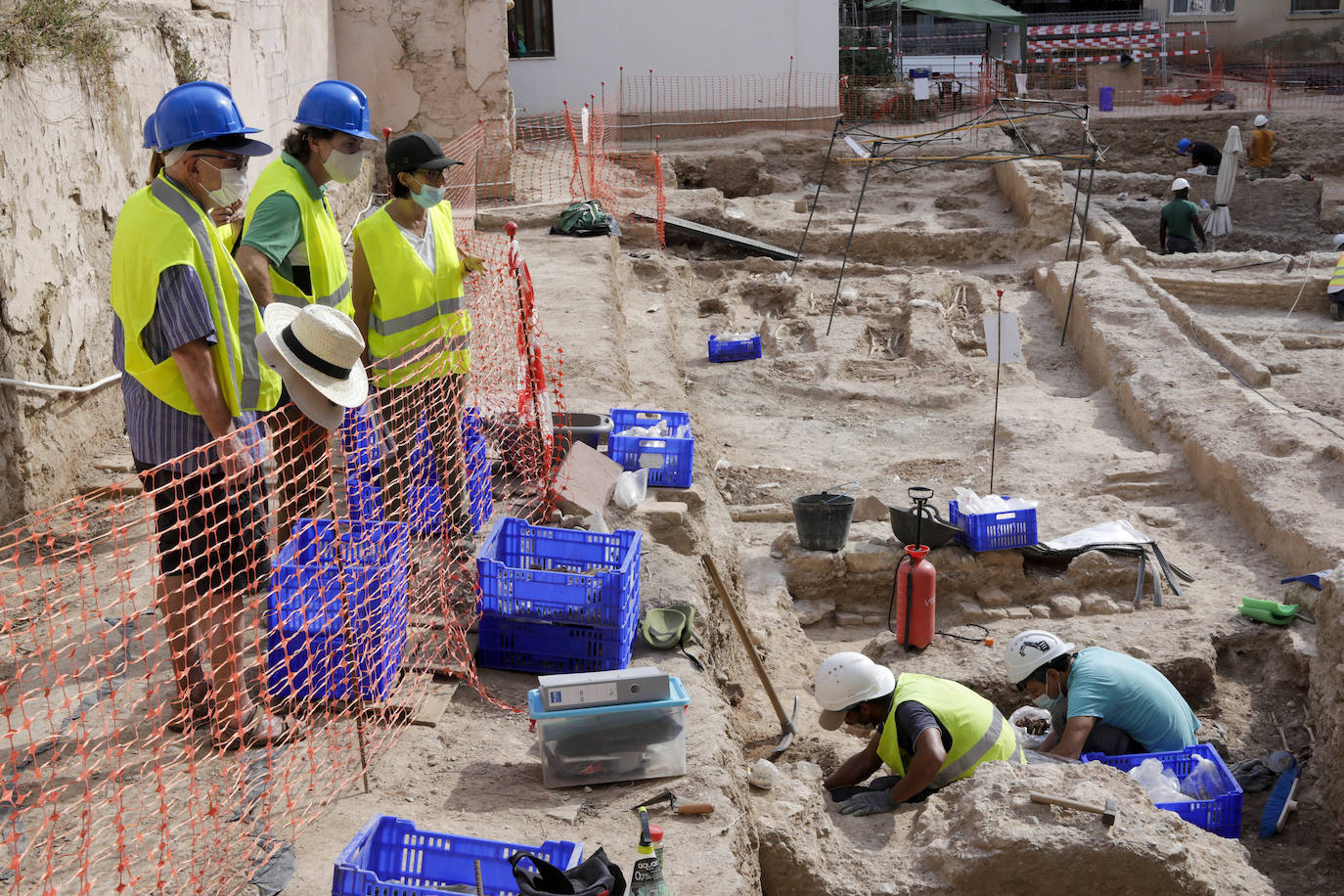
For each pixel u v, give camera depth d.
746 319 13.91
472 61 14.95
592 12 19.89
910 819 4.74
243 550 3.77
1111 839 4.21
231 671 3.90
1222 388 10.29
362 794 3.91
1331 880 5.50
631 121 20.50
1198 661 6.99
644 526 6.40
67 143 6.09
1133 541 8.15
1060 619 7.78
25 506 5.57
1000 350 9.15
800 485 9.65
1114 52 27.19
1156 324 11.88
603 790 4.04
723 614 6.51
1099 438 10.27
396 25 14.80
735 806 4.02
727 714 4.90
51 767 3.73
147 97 7.15
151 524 3.94
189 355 3.64
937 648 7.51
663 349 11.49
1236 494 8.69
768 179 18.73
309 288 4.63
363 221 5.25
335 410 4.04
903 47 28.66
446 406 5.39
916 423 11.07
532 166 17.16
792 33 20.33
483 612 4.76
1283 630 7.25
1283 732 6.68
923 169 18.86
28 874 3.32
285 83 12.06
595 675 3.97
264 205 4.39
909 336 12.99
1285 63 29.42
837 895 4.22
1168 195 20.42
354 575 4.29
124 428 6.78
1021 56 24.84
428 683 4.59
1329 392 11.45
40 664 4.32
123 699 4.16
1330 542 7.60
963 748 4.95
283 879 3.42
